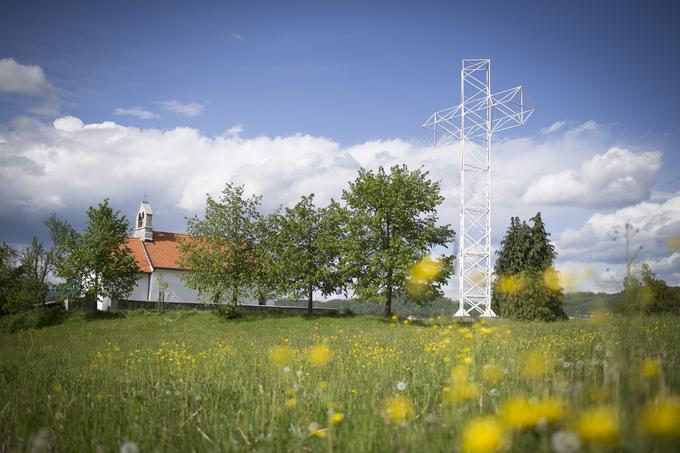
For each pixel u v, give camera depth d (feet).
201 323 148.56
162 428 19.12
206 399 25.17
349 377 29.37
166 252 212.02
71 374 36.27
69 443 18.43
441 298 136.77
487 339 34.53
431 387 25.40
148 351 54.39
